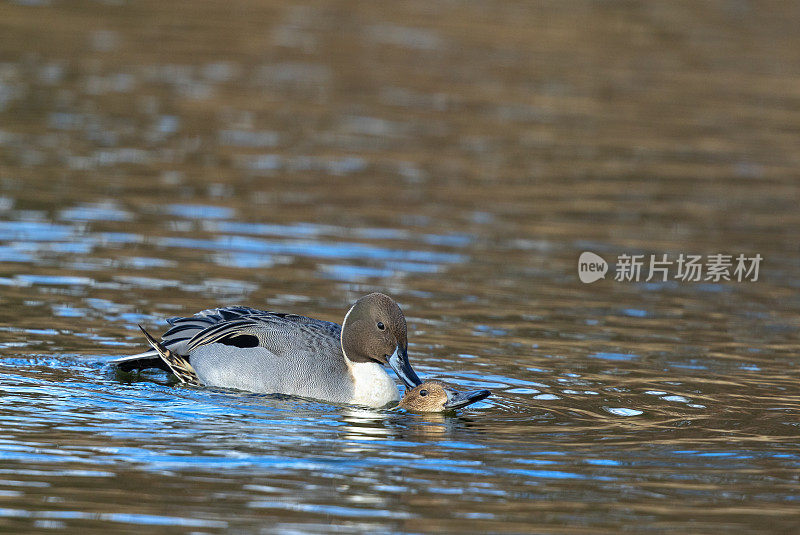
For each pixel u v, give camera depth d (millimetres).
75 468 9039
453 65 31250
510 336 13500
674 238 18422
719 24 38312
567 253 17422
